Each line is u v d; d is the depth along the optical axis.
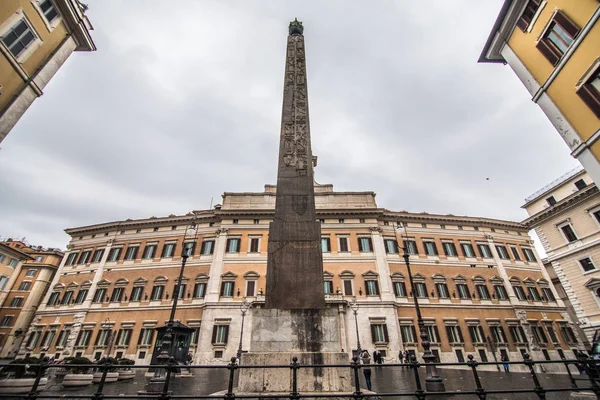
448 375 17.25
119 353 29.11
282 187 8.80
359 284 30.48
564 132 12.98
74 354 29.70
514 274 34.81
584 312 23.72
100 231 37.50
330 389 5.98
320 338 6.47
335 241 33.00
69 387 10.81
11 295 41.38
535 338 30.62
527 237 37.88
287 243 7.91
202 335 27.75
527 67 14.41
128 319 30.92
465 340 29.50
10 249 40.72
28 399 4.29
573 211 25.03
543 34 13.42
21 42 12.98
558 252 25.92
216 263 31.48
